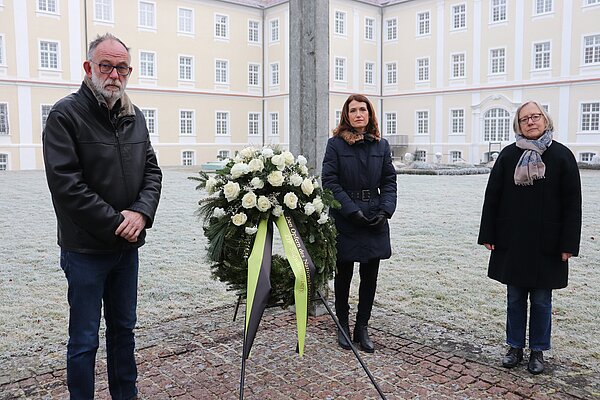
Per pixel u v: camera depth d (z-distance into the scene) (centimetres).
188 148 3581
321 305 491
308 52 482
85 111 280
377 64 4072
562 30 3161
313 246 345
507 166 376
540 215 363
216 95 3700
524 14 3316
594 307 508
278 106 3838
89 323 290
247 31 3834
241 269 330
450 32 3672
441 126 3759
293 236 331
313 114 483
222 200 338
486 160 3531
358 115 409
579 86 3116
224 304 524
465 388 347
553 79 3209
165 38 3438
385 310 506
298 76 488
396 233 920
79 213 273
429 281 606
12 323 468
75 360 288
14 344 419
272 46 3856
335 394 340
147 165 314
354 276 648
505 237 375
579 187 359
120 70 282
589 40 3075
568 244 356
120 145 290
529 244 364
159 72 3425
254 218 329
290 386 351
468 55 3588
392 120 4066
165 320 477
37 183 1920
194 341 427
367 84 4038
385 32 4056
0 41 2850
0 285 594
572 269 655
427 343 423
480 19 3512
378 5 4034
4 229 969
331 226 356
